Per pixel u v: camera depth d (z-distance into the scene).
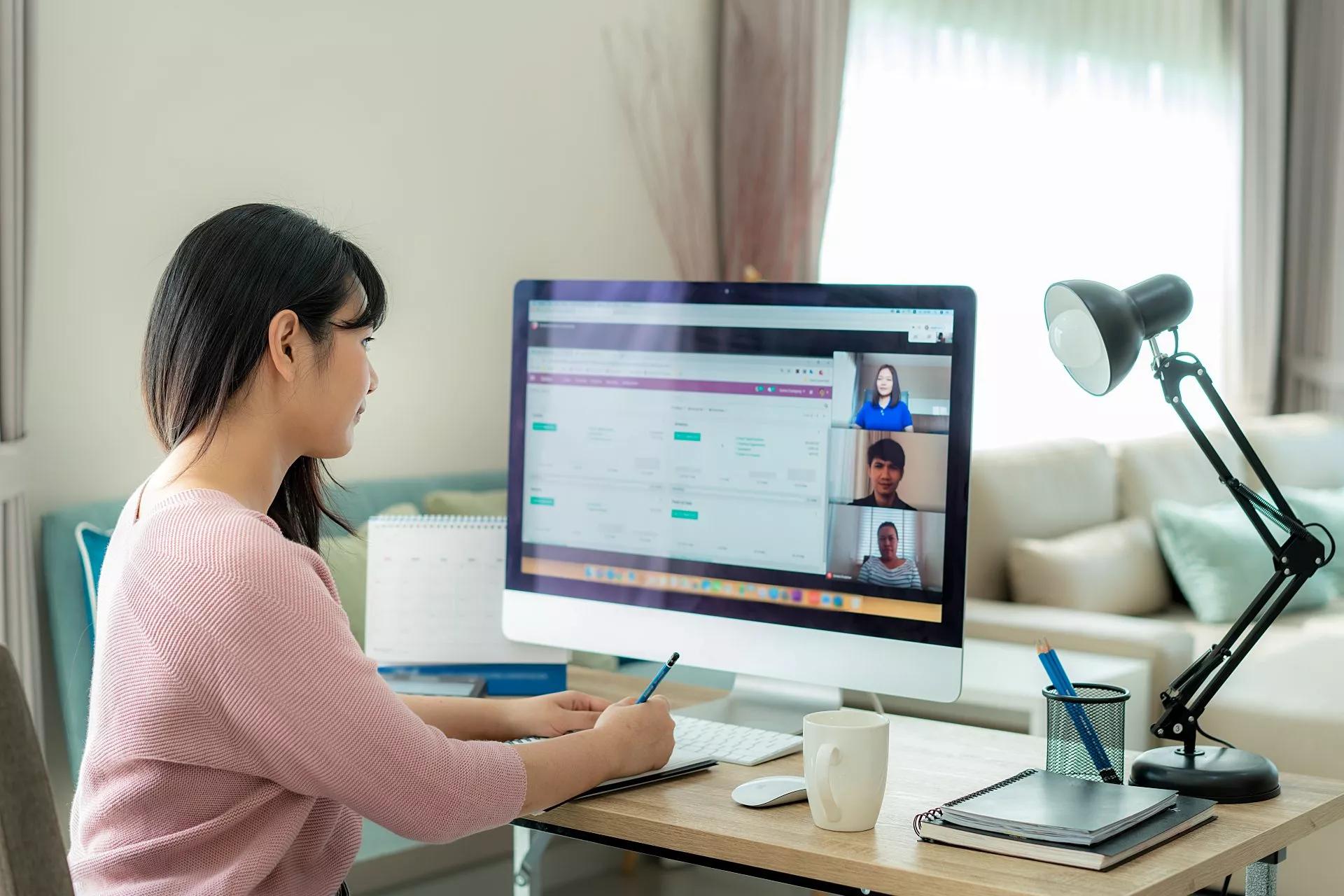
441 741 1.05
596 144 3.32
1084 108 4.53
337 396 1.13
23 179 2.14
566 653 1.67
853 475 1.41
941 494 1.36
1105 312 1.25
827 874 1.04
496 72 3.06
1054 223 4.40
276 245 1.09
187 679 0.96
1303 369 5.39
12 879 0.72
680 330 1.52
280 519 1.25
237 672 0.95
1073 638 2.59
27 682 2.15
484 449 3.10
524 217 3.15
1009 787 1.16
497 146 3.07
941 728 1.49
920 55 3.90
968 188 4.08
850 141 3.72
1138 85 4.76
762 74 3.53
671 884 2.68
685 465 1.52
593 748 1.18
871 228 3.80
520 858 1.53
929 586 1.36
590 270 3.33
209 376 1.07
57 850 0.75
